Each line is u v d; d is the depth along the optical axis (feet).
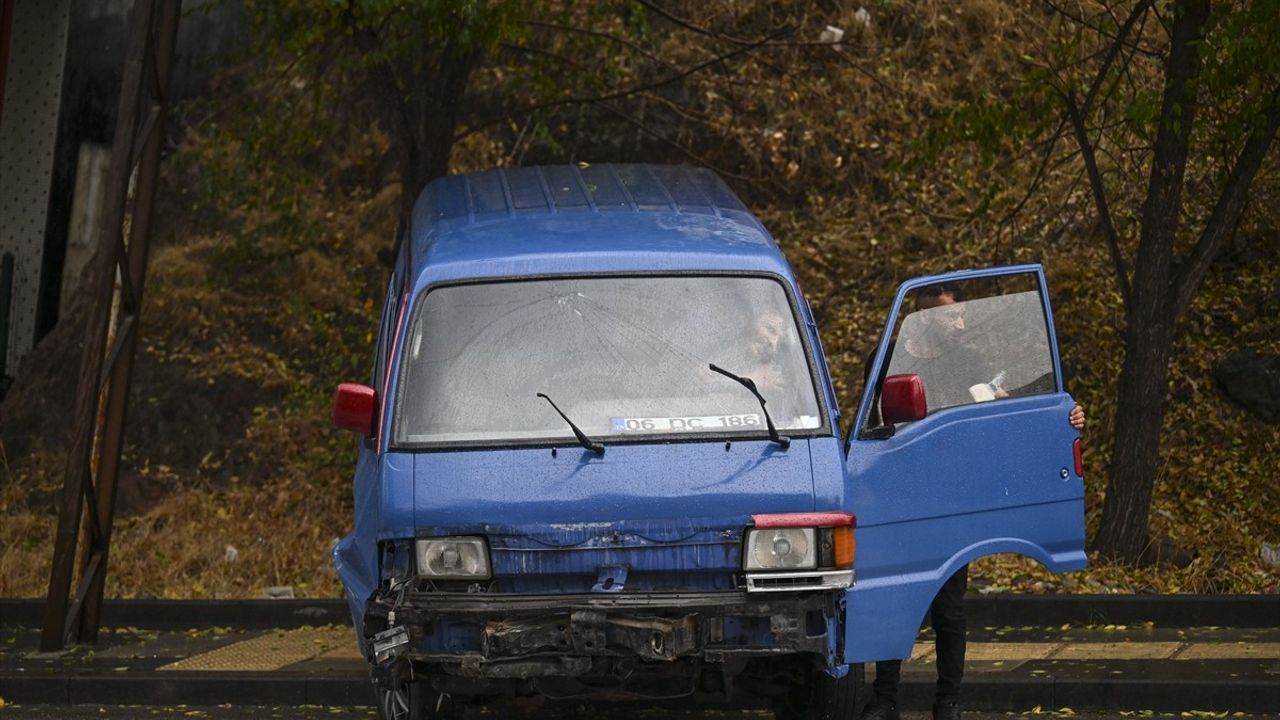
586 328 23.22
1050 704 30.01
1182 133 41.88
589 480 21.77
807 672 24.75
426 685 23.31
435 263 23.80
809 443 22.31
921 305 24.30
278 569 43.78
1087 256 53.42
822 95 61.52
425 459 22.02
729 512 21.76
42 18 62.08
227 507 48.62
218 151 51.47
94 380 36.24
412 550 21.71
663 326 23.27
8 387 58.85
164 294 56.39
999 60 61.67
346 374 53.47
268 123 50.47
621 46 59.62
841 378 51.06
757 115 60.85
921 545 23.38
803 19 63.62
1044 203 55.67
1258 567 40.57
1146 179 54.24
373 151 61.31
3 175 61.67
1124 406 41.75
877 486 22.90
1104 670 31.27
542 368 22.88
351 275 57.21
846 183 59.31
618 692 22.17
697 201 27.35
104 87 62.75
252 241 53.36
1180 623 36.76
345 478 49.57
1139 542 41.27
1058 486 24.50
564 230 24.97
